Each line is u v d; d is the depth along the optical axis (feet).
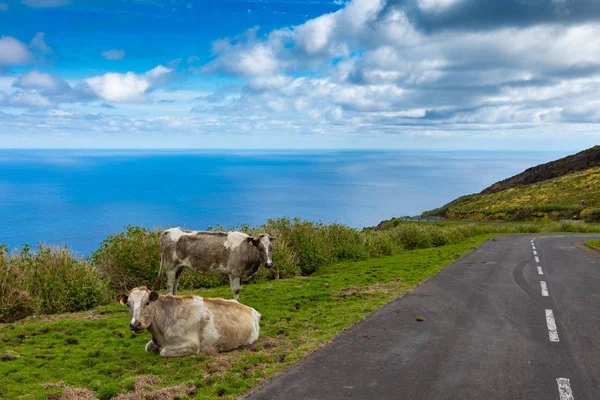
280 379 24.90
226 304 31.55
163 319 29.40
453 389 23.79
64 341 32.96
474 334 34.09
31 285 45.16
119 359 28.68
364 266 77.51
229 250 43.45
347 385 24.12
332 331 34.58
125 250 58.49
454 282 57.98
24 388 23.41
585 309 42.93
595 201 308.60
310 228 85.30
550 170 482.69
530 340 32.65
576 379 25.31
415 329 35.32
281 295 50.98
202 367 26.91
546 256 91.76
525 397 22.91
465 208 362.74
